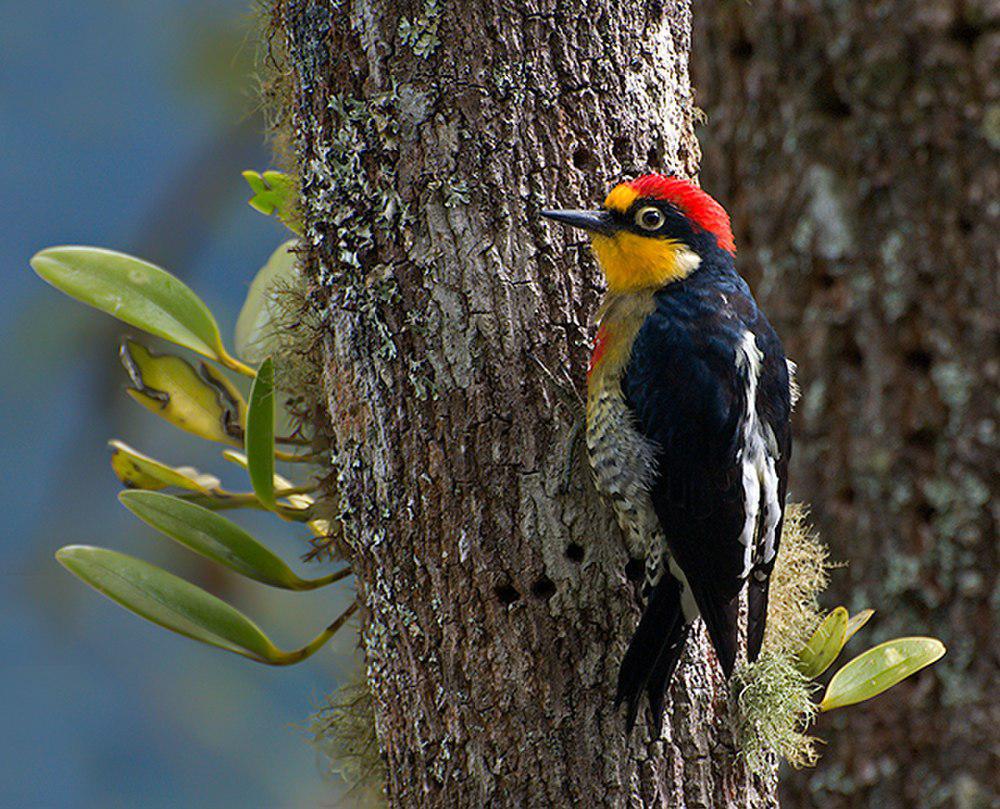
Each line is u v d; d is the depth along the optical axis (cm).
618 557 791
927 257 1270
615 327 838
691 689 793
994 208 1250
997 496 1248
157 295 890
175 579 863
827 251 1304
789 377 903
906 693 1268
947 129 1260
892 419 1280
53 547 1341
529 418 779
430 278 777
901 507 1273
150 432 1369
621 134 805
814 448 1309
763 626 817
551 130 786
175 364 911
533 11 783
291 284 922
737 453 842
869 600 1282
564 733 765
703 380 841
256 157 1444
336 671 1340
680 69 843
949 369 1260
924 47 1261
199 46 1412
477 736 769
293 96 832
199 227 1430
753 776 809
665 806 771
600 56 797
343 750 930
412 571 785
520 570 773
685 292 860
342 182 791
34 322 1339
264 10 914
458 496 775
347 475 807
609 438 808
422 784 785
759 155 1338
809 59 1307
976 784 1238
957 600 1255
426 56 777
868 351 1288
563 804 760
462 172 777
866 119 1286
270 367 816
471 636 772
